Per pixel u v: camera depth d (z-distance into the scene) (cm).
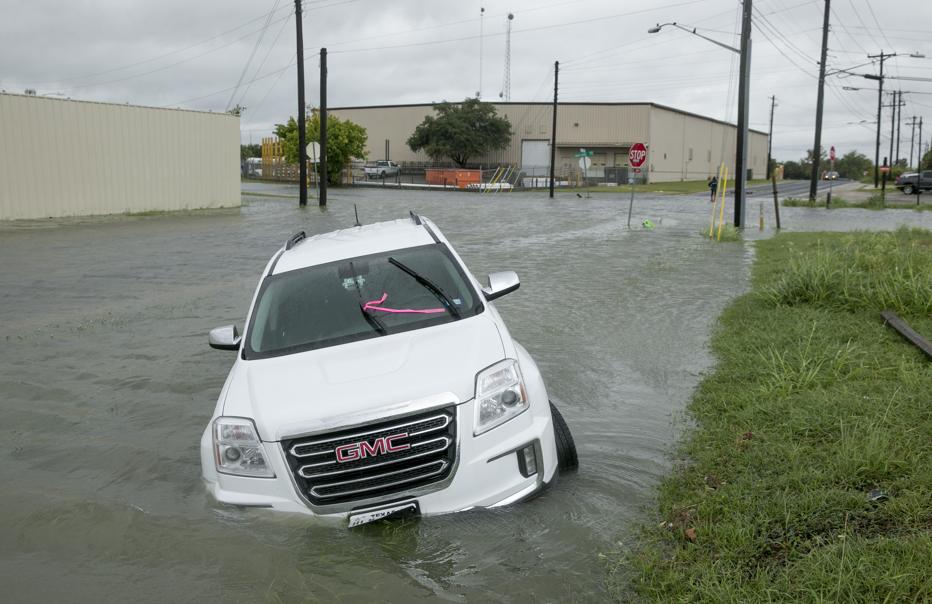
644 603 324
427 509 391
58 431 596
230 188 3412
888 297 887
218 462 411
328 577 356
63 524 427
